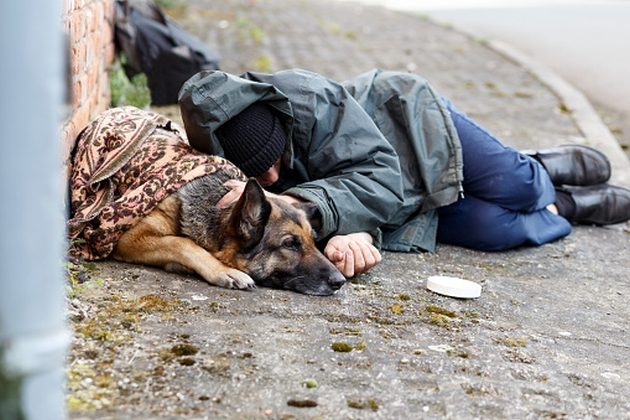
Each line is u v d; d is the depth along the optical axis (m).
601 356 4.88
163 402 3.73
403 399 4.00
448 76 14.23
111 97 8.59
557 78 14.45
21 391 2.67
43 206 2.67
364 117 6.12
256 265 5.36
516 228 6.66
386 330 4.84
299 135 5.97
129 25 9.16
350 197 5.77
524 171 6.58
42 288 2.68
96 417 3.55
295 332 4.63
